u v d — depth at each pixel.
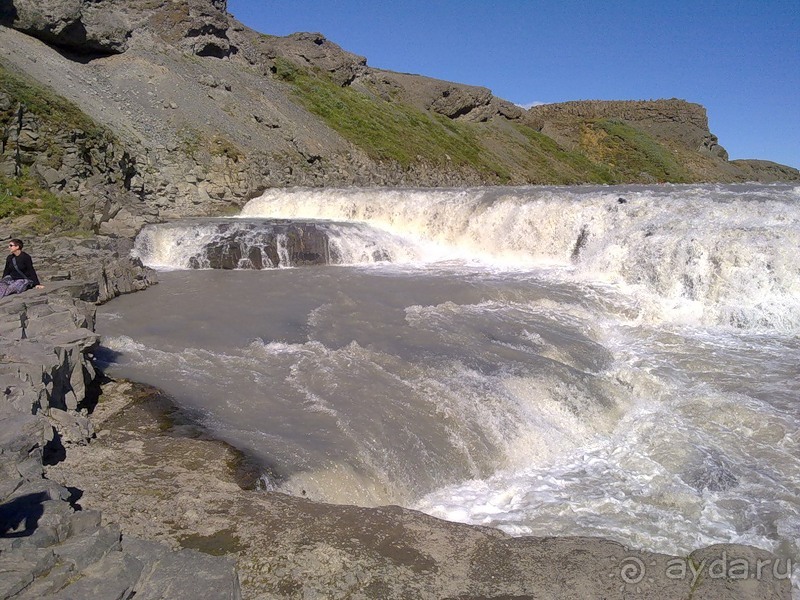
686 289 14.02
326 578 4.74
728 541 6.11
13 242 10.98
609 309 13.43
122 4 35.12
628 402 9.41
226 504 5.84
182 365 10.20
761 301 12.95
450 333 11.40
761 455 7.78
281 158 32.19
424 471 7.36
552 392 9.16
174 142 28.20
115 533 4.48
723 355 10.84
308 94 44.50
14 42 27.39
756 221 14.80
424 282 15.67
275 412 8.38
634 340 11.77
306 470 6.85
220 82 35.28
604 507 6.82
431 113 60.12
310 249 19.64
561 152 66.69
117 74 30.83
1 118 20.23
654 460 7.82
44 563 3.93
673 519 6.55
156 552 4.39
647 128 83.69
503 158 57.75
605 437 8.58
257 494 6.11
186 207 26.69
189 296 15.02
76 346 8.09
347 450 7.33
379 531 5.47
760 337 11.90
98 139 23.00
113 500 5.84
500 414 8.47
